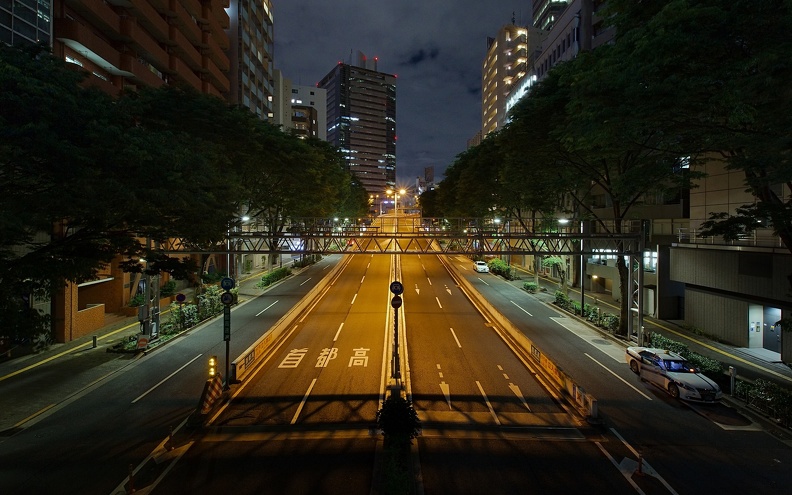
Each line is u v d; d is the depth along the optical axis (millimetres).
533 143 27266
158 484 11641
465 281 48031
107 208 12609
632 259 26422
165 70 41812
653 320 32156
